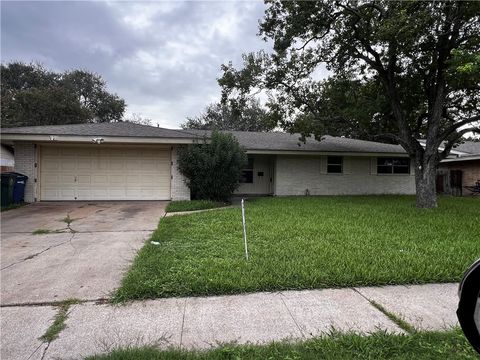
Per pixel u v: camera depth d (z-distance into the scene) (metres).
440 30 10.25
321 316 3.18
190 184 12.97
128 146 13.18
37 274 4.43
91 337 2.80
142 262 4.69
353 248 5.38
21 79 36.75
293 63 12.88
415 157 11.45
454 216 8.82
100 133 12.07
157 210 10.62
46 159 12.85
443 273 4.16
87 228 7.65
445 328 2.90
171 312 3.27
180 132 13.29
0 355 2.52
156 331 2.91
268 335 2.83
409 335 2.76
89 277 4.30
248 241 5.95
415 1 9.17
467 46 9.79
